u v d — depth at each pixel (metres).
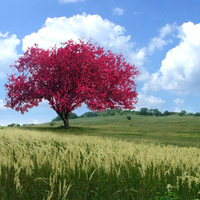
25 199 3.57
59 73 22.41
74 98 24.09
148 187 3.84
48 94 22.69
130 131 20.70
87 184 3.85
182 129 22.22
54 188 3.78
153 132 19.70
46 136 11.48
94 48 24.47
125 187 3.78
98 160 4.31
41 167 4.63
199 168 4.21
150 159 4.71
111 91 23.89
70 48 23.28
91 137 12.15
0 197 3.55
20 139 10.29
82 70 22.36
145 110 59.72
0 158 4.87
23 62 24.56
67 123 24.97
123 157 4.99
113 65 24.58
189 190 3.66
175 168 4.51
